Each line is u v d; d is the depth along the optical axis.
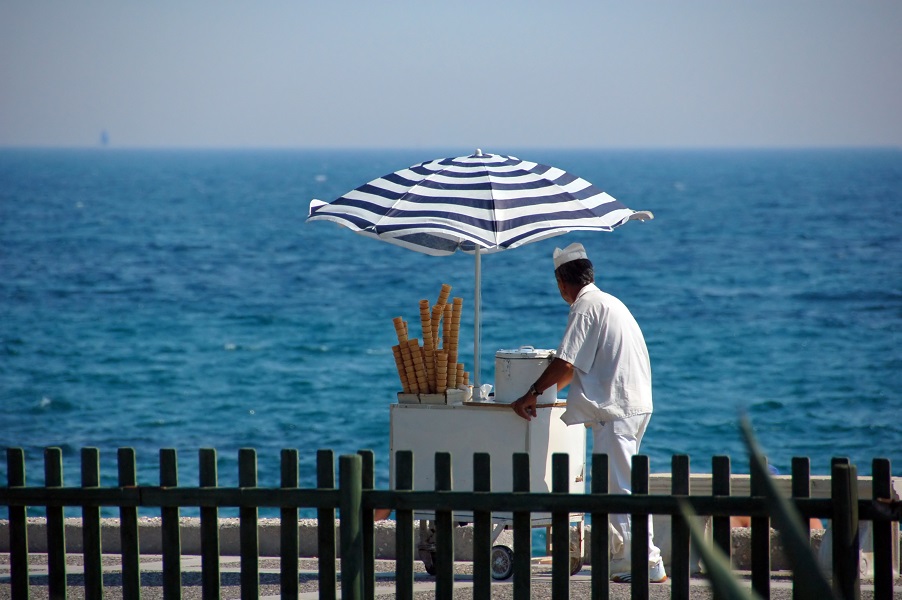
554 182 20.12
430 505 14.52
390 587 18.33
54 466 15.30
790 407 61.78
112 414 61.03
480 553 14.62
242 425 57.88
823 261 158.25
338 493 14.57
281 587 14.88
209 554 15.01
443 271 146.50
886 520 13.91
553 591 14.48
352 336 92.88
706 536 18.83
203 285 133.38
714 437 54.69
